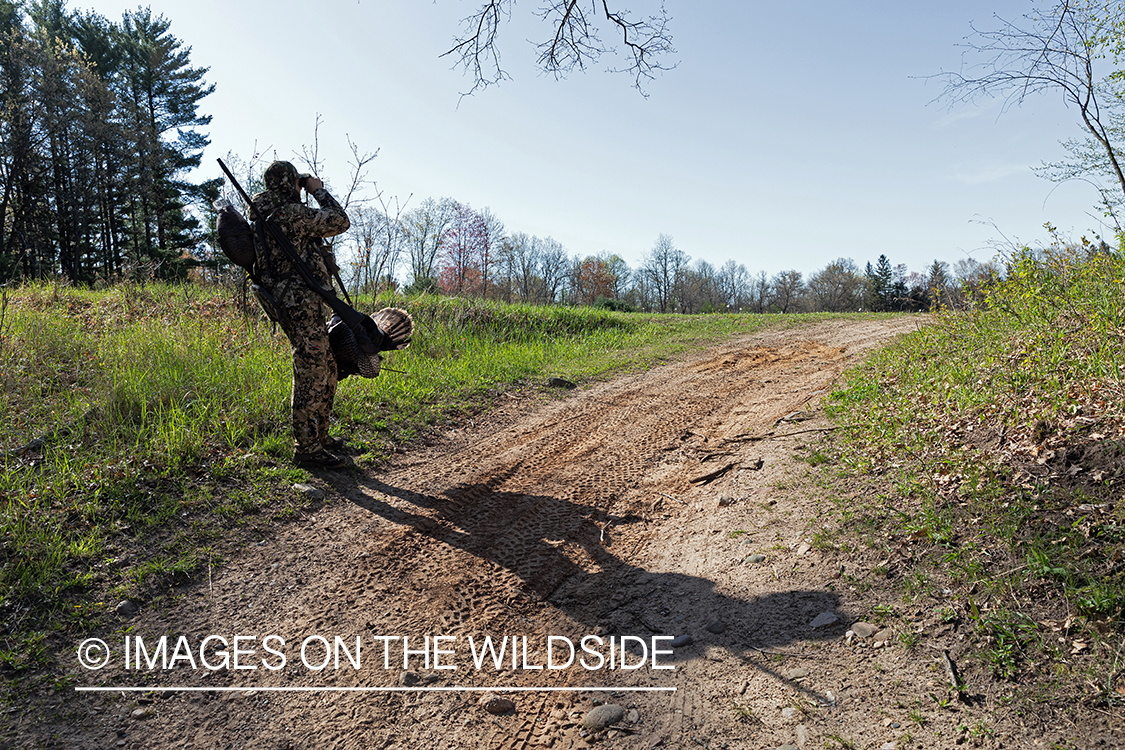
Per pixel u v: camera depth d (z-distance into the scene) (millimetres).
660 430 6965
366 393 7152
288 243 4699
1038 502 3418
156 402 5602
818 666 2852
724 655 3041
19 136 26250
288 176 4746
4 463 4398
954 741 2305
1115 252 7051
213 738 2551
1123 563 2834
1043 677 2479
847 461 4895
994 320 7793
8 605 3098
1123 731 2182
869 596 3238
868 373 8008
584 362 11227
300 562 3873
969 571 3115
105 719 2590
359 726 2654
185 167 35719
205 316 9211
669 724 2650
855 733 2445
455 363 9695
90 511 3920
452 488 5168
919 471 4270
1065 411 4125
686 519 4688
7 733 2441
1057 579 2896
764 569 3717
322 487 4883
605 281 71500
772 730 2545
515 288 59469
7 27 28891
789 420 6613
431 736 2617
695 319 20047
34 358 6355
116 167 30578
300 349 4875
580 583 3824
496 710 2756
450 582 3758
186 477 4562
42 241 29891
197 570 3666
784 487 4770
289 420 5816
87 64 28906
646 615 3465
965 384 5492
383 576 3781
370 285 11938
